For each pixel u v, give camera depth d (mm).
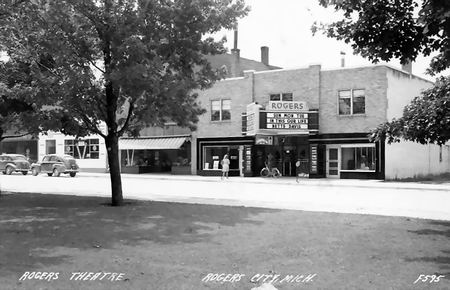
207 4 13750
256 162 35469
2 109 15617
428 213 13328
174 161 41562
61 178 34531
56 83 13188
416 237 9008
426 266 6723
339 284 5844
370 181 29312
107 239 8836
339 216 12109
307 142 33312
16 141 50406
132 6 13164
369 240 8703
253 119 31938
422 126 9125
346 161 31953
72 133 15297
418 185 25656
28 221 11211
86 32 13133
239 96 35938
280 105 31891
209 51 14312
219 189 23797
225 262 7000
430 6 5898
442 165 38531
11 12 10859
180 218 11773
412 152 33438
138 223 10898
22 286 5703
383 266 6727
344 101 32062
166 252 7688
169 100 14188
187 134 38406
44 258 7215
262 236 9148
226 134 36531
